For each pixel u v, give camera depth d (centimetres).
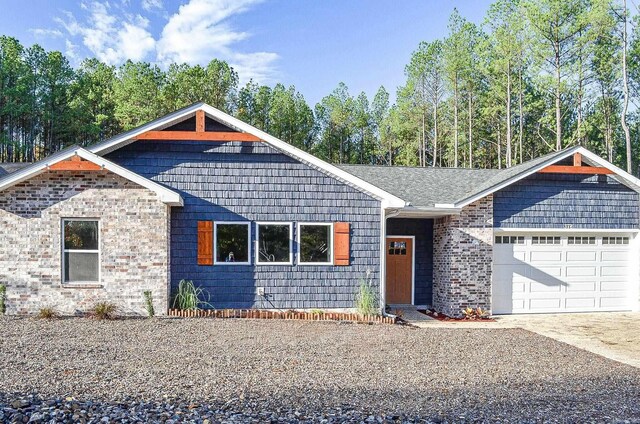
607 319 1345
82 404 523
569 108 3606
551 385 680
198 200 1234
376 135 5569
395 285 1479
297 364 755
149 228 1139
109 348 824
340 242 1269
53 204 1120
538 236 1438
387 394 606
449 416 527
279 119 4847
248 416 499
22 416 481
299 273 1259
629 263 1488
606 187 1461
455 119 4100
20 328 964
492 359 838
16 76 3847
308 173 1270
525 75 3662
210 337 945
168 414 498
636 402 610
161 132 1197
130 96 3884
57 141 4241
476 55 3934
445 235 1398
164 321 1084
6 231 1110
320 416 507
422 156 4581
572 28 3055
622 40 2962
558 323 1280
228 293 1234
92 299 1125
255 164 1257
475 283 1366
